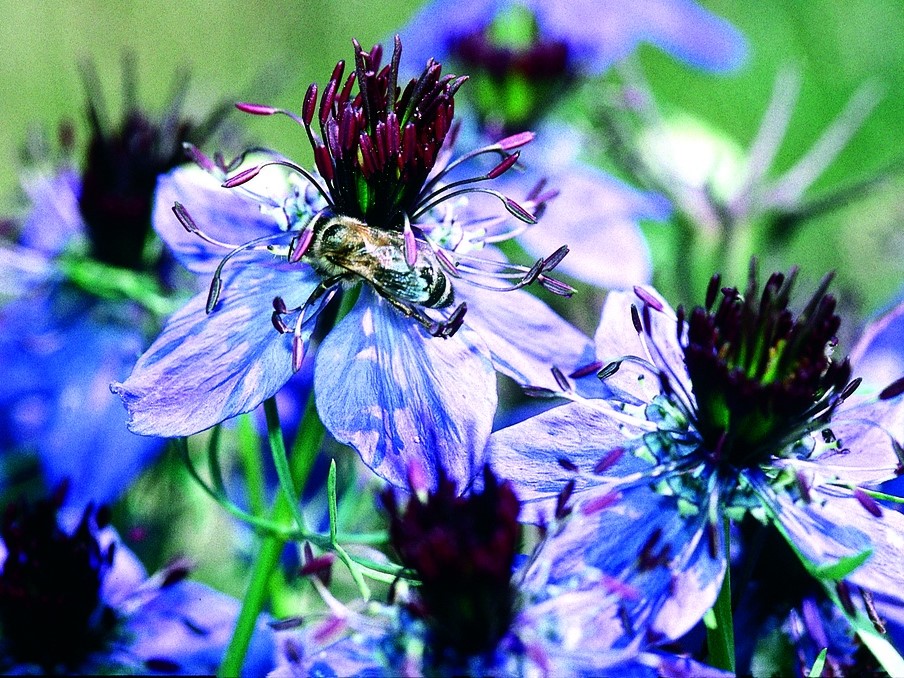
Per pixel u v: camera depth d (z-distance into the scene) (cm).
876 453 18
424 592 16
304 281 18
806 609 18
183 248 18
